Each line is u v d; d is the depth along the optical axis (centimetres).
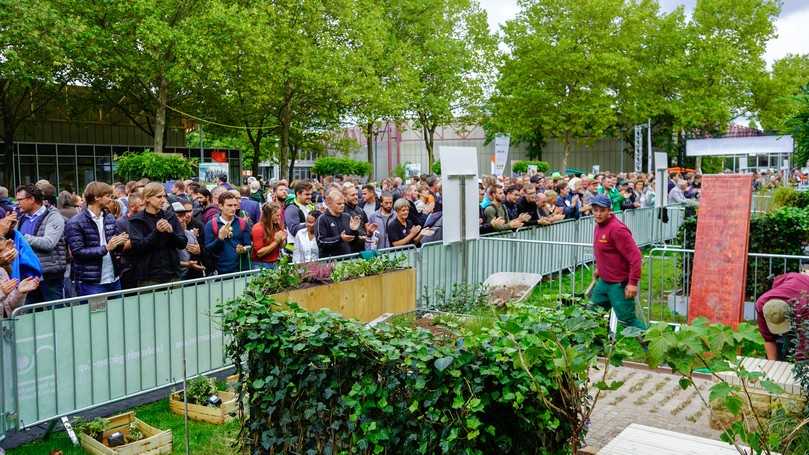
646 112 4328
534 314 376
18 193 766
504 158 2359
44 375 553
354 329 392
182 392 636
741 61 4284
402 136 6394
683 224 1039
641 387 618
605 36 4066
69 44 2625
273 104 3353
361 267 665
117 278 769
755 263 915
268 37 2841
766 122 4231
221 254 848
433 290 862
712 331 297
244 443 470
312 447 421
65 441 564
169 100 3291
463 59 4147
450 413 354
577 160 6112
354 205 1005
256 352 442
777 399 470
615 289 761
